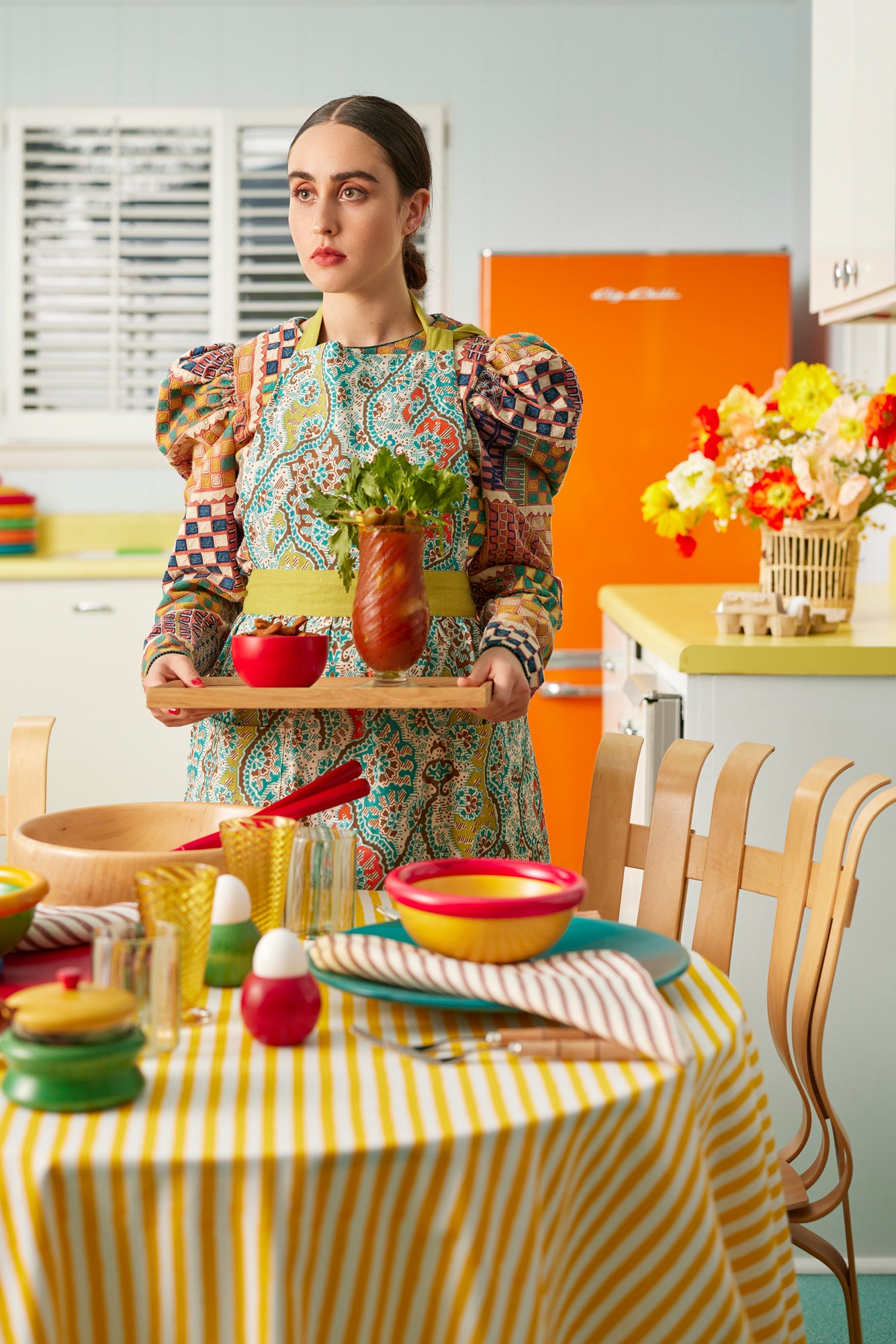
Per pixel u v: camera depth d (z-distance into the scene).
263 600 1.47
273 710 1.43
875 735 1.94
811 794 1.25
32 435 4.18
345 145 1.39
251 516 1.49
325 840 1.07
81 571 3.61
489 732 1.46
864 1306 1.86
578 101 4.10
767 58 4.09
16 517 3.90
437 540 1.45
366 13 4.08
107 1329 0.69
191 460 1.57
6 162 4.10
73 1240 0.68
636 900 2.19
